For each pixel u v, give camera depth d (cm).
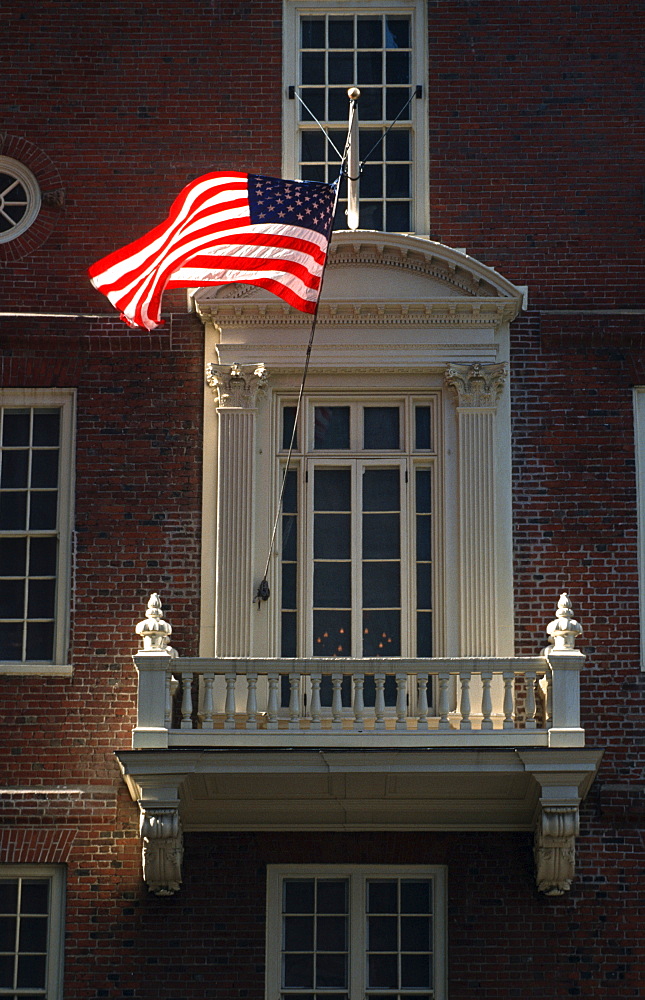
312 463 4028
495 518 3938
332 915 3809
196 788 3675
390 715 3834
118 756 3559
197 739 3609
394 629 3956
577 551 3950
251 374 4012
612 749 3831
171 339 4088
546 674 3666
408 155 4256
